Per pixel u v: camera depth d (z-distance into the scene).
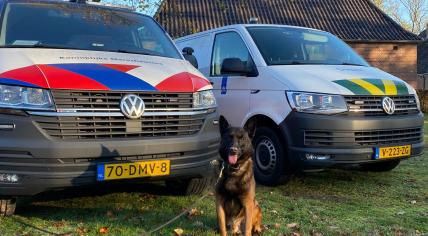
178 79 4.89
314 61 6.73
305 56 6.78
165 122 4.60
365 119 5.70
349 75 6.12
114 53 5.20
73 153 4.05
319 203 5.44
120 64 4.81
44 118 4.03
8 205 4.45
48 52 4.74
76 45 5.24
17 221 4.47
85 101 4.20
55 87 4.09
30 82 4.07
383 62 26.22
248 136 4.11
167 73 4.95
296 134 5.71
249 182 3.97
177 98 4.71
